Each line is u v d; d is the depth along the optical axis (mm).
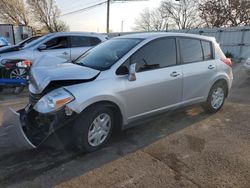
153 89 4168
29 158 3537
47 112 3355
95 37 9453
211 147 3898
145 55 4133
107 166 3373
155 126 4684
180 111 4969
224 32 20344
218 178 3113
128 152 3736
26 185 2984
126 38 4543
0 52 7832
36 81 3633
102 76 3699
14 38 24891
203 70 4938
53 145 3521
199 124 4812
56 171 3256
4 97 6996
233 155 3656
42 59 4395
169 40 4500
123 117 3918
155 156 3633
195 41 4938
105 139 3840
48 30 50656
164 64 4379
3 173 3201
